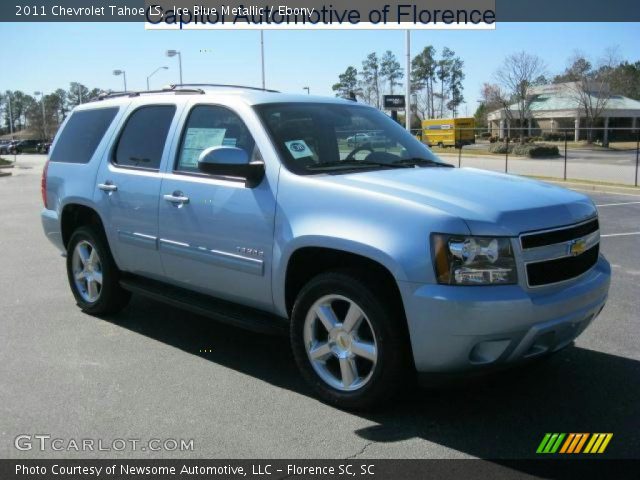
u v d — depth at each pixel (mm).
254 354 4926
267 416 3836
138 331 5484
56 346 5102
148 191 4930
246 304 4465
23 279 7547
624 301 6273
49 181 6156
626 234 10227
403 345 3621
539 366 4566
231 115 4574
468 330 3322
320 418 3803
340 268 3838
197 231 4551
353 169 4324
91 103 6059
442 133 61969
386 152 4781
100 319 5840
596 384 4262
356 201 3717
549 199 3793
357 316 3746
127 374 4516
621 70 72250
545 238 3549
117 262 5441
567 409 3895
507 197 3723
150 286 5230
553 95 69562
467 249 3352
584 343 5059
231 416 3842
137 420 3795
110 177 5336
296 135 4391
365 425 3709
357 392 3793
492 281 3371
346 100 5242
